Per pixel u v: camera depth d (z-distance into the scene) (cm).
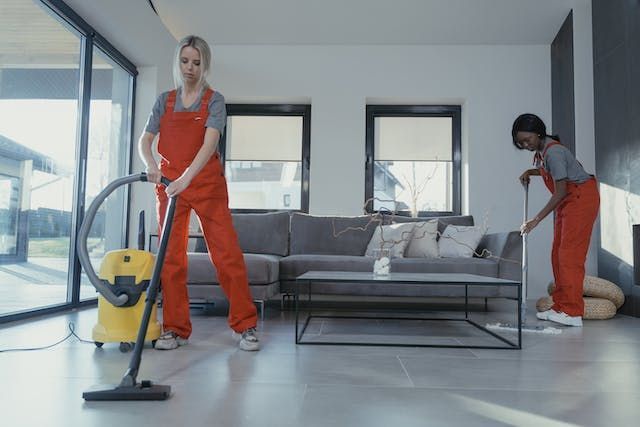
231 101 554
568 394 159
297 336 244
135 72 477
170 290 230
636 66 388
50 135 349
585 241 325
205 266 335
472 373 187
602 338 274
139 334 157
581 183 322
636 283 389
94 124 416
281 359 207
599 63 452
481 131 532
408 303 449
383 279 251
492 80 535
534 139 325
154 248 466
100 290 199
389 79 539
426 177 558
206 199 224
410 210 554
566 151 320
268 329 291
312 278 249
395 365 199
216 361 202
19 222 315
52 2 346
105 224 434
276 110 564
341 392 158
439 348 238
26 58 321
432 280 247
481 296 365
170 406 142
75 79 385
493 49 538
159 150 228
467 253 407
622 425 130
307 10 495
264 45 545
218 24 514
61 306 358
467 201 530
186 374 179
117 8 396
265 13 500
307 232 449
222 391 157
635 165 389
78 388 159
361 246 444
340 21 509
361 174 534
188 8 492
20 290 317
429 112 559
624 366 202
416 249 418
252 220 454
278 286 375
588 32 475
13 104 308
